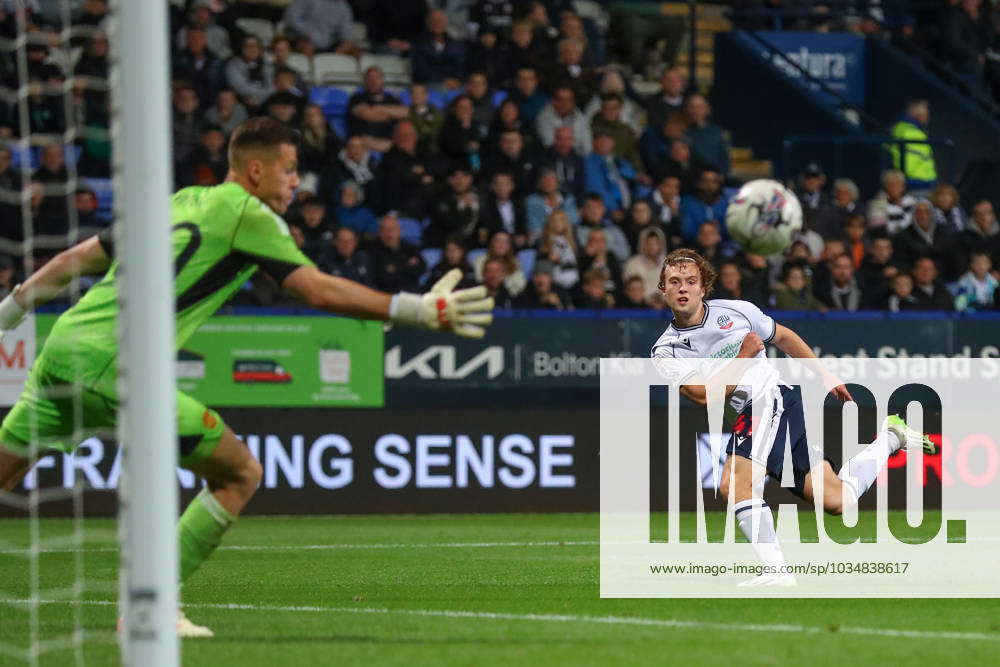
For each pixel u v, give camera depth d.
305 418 47.69
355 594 26.44
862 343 50.75
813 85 70.44
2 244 49.47
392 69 63.56
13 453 20.67
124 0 15.66
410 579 29.23
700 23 69.56
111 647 19.72
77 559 32.56
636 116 63.47
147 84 15.62
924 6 71.69
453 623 21.92
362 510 48.03
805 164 66.38
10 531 42.34
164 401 15.39
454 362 48.84
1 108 52.41
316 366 47.78
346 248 50.75
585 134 59.00
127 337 15.47
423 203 55.19
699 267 26.81
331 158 54.94
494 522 45.75
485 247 53.97
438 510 48.59
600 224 55.12
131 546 15.14
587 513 49.47
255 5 62.66
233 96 55.03
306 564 32.72
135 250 15.51
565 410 49.44
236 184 20.38
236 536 40.66
